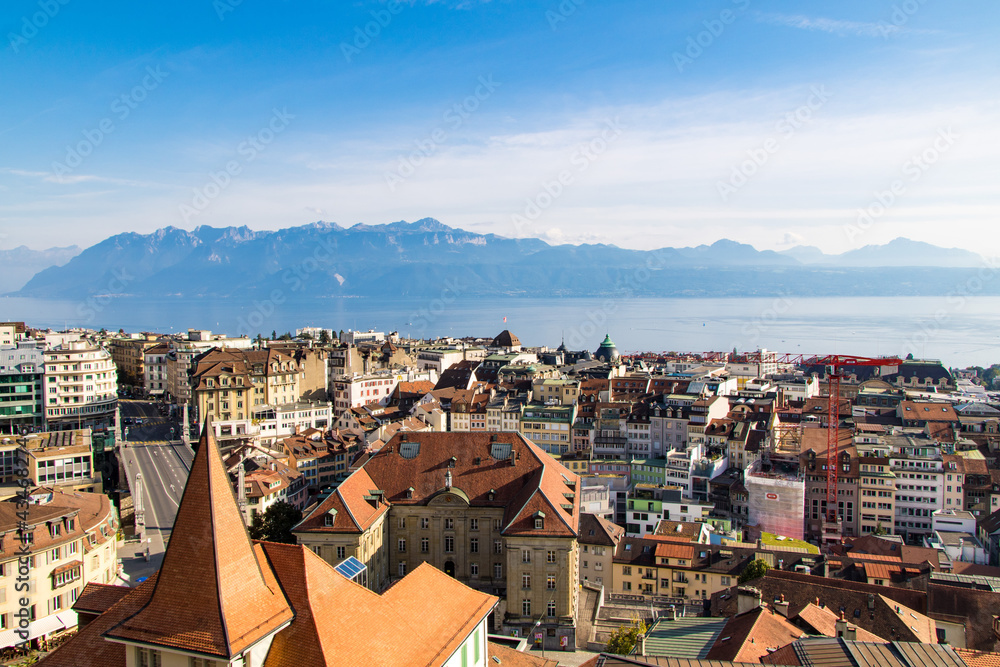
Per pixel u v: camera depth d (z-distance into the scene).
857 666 55.44
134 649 50.34
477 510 121.31
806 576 113.38
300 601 52.09
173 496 182.75
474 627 64.94
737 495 197.62
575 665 98.56
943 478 195.12
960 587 109.62
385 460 129.38
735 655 71.38
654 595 133.00
